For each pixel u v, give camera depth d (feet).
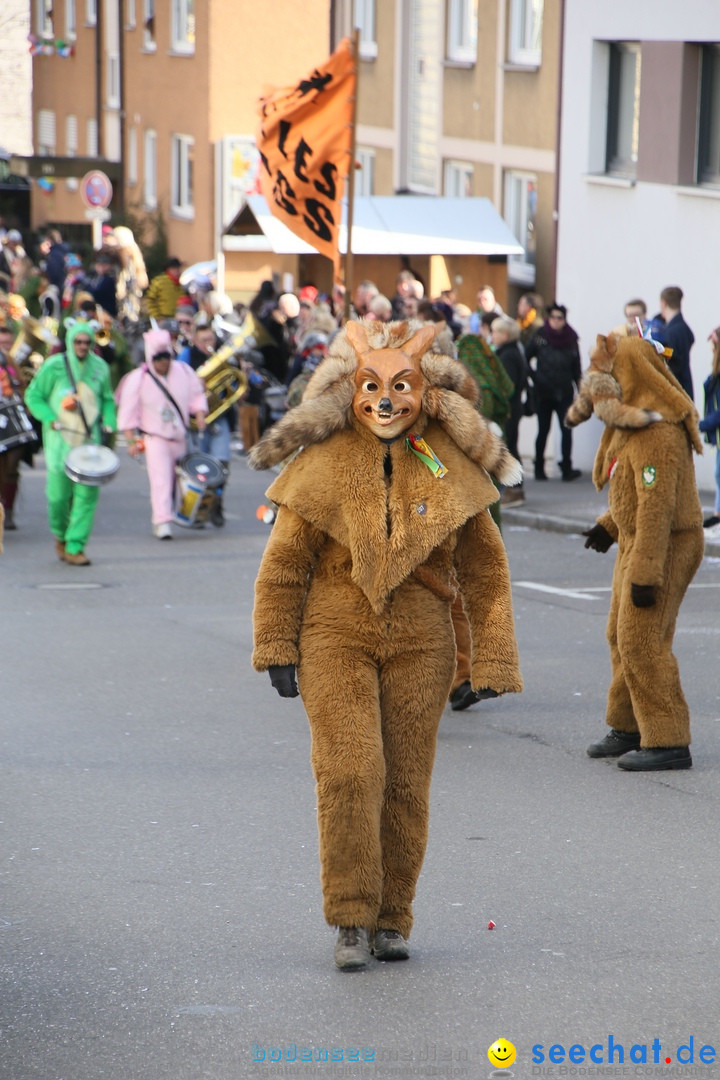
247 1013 20.99
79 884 26.37
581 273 88.17
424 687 22.31
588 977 22.18
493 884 26.32
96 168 182.50
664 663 33.30
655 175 81.66
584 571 61.26
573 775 33.19
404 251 100.94
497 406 52.65
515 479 22.70
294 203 77.92
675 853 27.91
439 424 22.66
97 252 145.89
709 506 71.51
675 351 69.36
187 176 169.07
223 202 160.25
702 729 37.01
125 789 32.19
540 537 70.03
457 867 27.20
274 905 25.29
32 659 45.14
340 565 22.31
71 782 32.73
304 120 77.15
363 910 22.12
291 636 22.26
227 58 159.22
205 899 25.59
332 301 103.71
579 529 70.28
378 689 22.36
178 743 35.99
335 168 77.30
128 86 183.01
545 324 82.79
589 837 28.86
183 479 68.69
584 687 41.70
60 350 81.92
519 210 112.16
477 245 102.06
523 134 108.88
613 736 34.76
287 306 93.40
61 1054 19.79
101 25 194.59
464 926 24.35
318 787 22.15
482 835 29.01
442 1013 20.95
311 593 22.47
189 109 164.96
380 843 22.43
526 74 107.96
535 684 42.09
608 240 85.81
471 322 87.51
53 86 213.25
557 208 90.22
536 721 38.09
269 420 93.81
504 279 107.34
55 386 62.64
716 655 44.96
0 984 22.07
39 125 219.41
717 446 65.62
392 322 23.24
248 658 45.42
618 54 86.79
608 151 87.76
